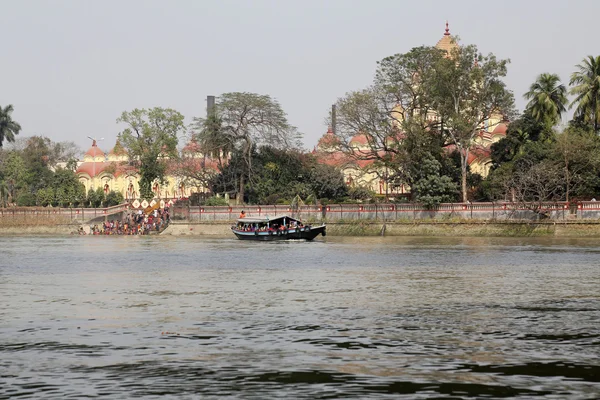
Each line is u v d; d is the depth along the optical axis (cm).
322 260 7494
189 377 2752
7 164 18312
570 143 10875
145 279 5853
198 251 9038
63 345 3272
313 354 3084
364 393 2552
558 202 10669
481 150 14688
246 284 5462
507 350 3141
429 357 3025
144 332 3556
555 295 4725
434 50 12494
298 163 14725
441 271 6241
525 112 12544
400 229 11700
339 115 12788
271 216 12900
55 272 6456
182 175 15075
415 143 12000
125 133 15162
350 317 3938
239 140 14675
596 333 3481
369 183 13475
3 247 10081
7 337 3450
